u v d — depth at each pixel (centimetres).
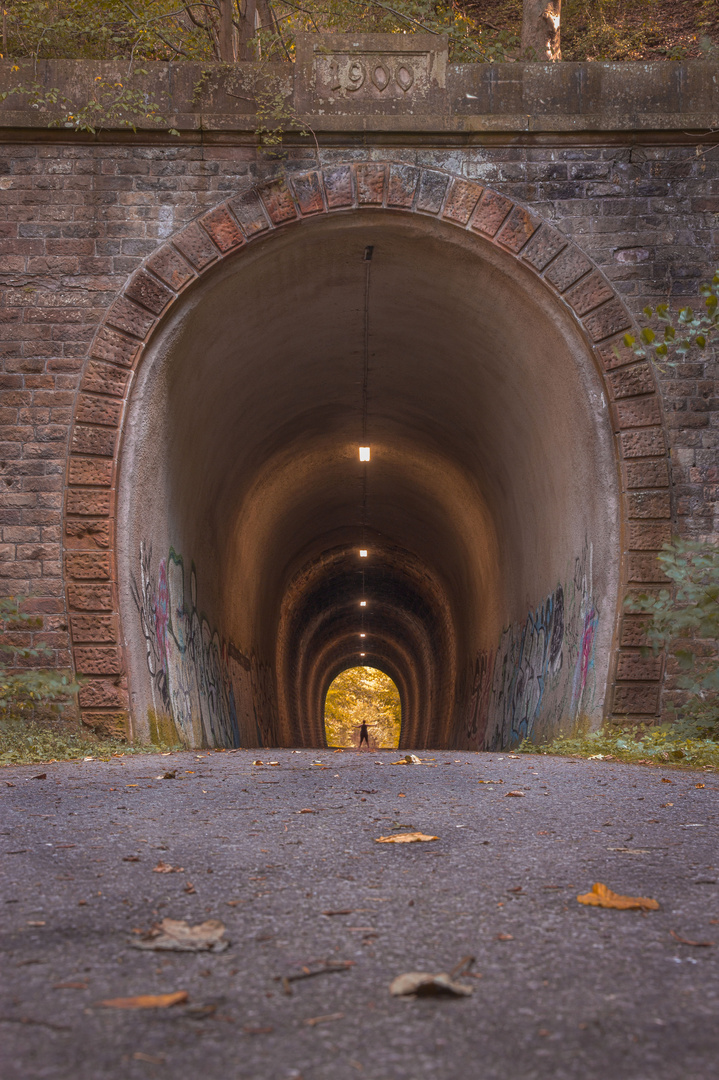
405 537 2573
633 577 980
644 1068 157
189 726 1162
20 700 952
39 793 534
